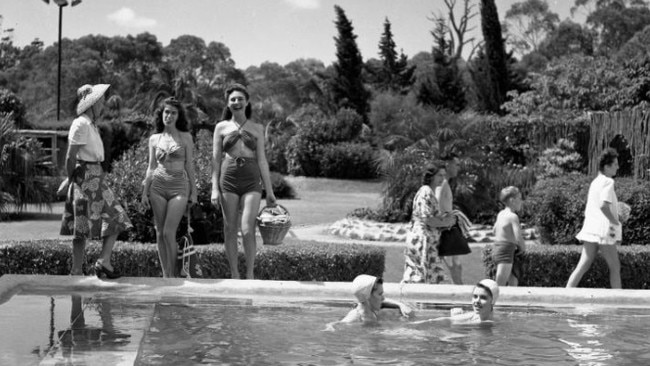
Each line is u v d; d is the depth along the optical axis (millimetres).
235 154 8305
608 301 7777
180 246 8742
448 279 11914
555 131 22500
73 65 78375
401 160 20438
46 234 17391
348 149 44031
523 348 5734
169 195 8305
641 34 60594
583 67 33438
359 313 6613
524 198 21109
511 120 22750
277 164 45594
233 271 8453
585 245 9445
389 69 64250
